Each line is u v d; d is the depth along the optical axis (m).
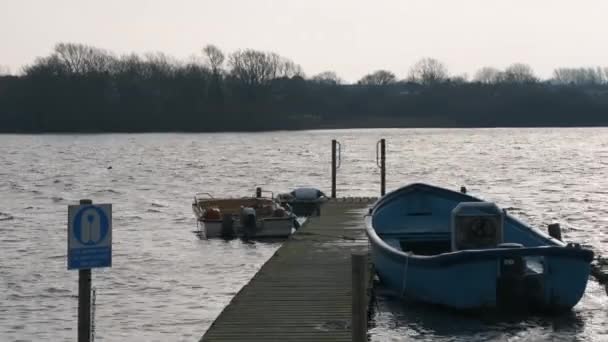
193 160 87.56
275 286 19.53
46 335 18.98
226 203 35.97
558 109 190.62
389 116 194.50
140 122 158.75
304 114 184.25
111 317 20.41
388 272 20.62
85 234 10.83
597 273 22.95
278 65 181.88
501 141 137.25
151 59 172.00
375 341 17.55
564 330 18.03
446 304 18.62
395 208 25.78
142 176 67.62
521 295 18.27
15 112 156.62
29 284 24.19
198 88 163.25
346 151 105.31
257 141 136.12
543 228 35.19
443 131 197.38
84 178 66.00
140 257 28.55
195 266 27.06
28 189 56.66
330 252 24.55
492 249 18.08
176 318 20.41
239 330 15.62
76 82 157.25
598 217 39.12
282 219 32.28
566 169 74.38
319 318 16.48
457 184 59.34
